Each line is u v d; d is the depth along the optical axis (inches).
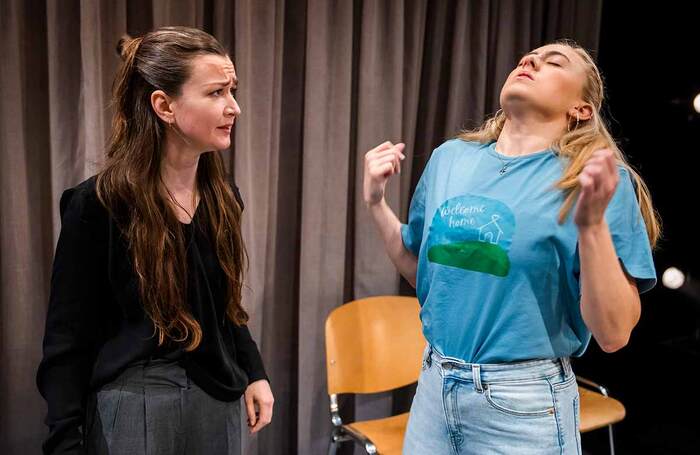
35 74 66.6
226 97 45.4
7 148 64.1
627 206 41.9
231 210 50.1
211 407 47.9
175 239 45.8
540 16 93.2
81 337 44.8
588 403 79.4
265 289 81.4
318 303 83.0
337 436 73.8
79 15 65.7
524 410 43.3
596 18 94.6
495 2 89.3
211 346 47.8
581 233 38.0
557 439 44.0
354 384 76.2
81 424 46.3
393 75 82.3
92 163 62.6
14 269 65.9
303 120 80.2
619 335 40.9
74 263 43.9
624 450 95.7
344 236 83.1
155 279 44.5
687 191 98.8
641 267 41.4
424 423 48.2
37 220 68.4
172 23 69.9
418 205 53.0
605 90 99.0
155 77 43.7
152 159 45.1
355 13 81.4
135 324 45.6
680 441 94.6
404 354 79.4
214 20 72.7
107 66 67.3
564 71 44.5
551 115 45.1
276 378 86.3
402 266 55.1
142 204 44.0
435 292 46.5
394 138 83.8
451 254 45.3
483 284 43.8
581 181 35.8
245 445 80.5
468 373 44.4
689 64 95.3
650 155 98.9
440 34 87.2
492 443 44.4
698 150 96.8
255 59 74.2
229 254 49.8
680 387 96.7
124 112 45.9
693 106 93.2
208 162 49.1
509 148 46.4
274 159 78.5
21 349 67.2
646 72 98.1
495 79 91.0
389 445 70.4
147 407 44.8
